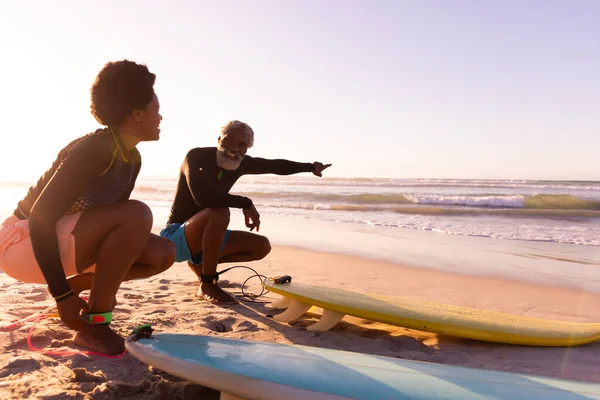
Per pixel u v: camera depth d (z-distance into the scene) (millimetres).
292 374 1743
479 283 5184
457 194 22781
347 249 7520
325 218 12703
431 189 29266
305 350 2014
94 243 2373
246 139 3592
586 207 17172
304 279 5168
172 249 2857
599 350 3033
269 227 10617
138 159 2520
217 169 3689
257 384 1687
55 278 2145
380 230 10148
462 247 7883
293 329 3199
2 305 3502
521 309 4117
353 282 5082
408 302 3500
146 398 2041
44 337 2680
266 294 4270
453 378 1783
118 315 3305
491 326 3051
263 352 1955
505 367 2691
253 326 3207
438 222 11781
